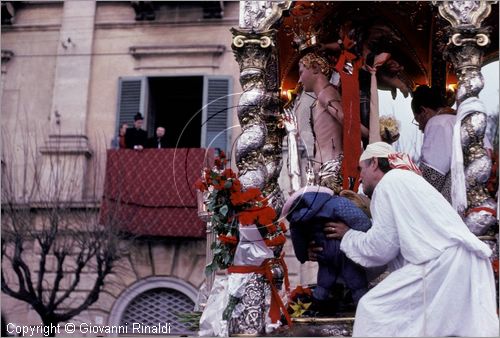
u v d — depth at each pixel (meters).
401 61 7.63
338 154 6.70
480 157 5.89
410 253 4.82
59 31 18.92
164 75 18.36
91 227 16.91
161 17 18.67
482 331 4.54
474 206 5.84
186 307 17.17
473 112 5.96
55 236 16.50
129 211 17.03
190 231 16.89
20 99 18.58
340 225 5.64
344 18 7.37
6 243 17.11
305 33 7.28
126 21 18.78
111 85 18.53
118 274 17.16
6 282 17.03
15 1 19.02
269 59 6.52
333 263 5.66
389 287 4.77
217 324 5.45
